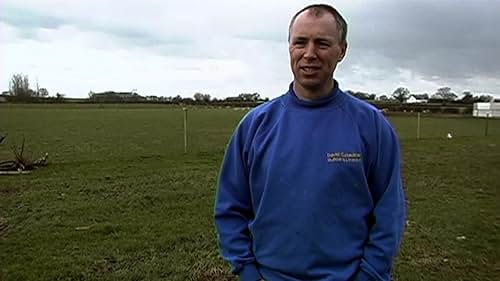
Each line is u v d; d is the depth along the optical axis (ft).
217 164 44.93
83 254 18.80
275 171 6.26
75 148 62.75
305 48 6.19
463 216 26.14
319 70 6.19
